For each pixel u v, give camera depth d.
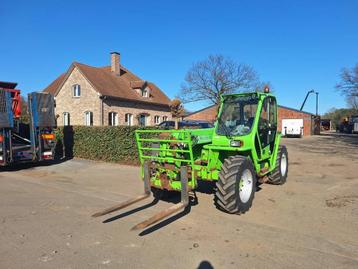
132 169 11.31
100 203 6.89
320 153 17.45
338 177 9.84
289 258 4.24
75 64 30.12
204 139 6.63
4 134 10.68
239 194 5.96
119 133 12.73
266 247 4.57
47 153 11.89
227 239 4.85
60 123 31.20
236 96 7.03
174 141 5.92
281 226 5.41
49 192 7.92
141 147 6.52
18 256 4.30
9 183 9.05
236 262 4.12
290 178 9.64
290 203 6.79
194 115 41.41
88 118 29.62
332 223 5.56
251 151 6.45
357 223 5.56
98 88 29.06
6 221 5.68
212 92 37.97
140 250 4.47
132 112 32.28
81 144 13.93
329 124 68.69
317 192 7.78
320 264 4.08
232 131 6.71
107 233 5.10
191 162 5.82
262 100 6.91
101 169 11.34
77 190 8.14
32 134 11.47
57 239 4.86
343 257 4.27
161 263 4.09
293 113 40.66
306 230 5.23
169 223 5.54
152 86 39.25
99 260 4.18
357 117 49.75
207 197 7.23
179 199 7.05
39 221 5.68
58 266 4.02
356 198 7.21
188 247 4.57
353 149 20.08
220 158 6.57
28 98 11.48
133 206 6.58
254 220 5.70
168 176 6.23
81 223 5.57
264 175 7.63
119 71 35.19
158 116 36.00
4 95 10.67
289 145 23.59
